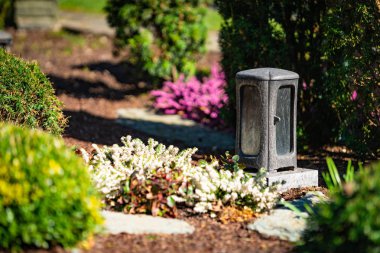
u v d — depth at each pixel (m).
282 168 7.68
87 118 11.39
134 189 6.46
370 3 8.05
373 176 4.83
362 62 8.17
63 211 4.93
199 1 13.49
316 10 9.21
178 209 6.58
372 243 4.77
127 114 12.26
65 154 5.19
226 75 9.92
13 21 21.19
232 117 10.06
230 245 5.65
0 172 4.89
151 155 7.27
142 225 5.93
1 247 4.95
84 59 16.58
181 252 5.42
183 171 6.80
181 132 11.06
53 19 21.06
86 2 27.69
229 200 6.62
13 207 4.83
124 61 14.52
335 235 5.14
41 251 5.00
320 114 9.48
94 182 6.40
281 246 5.63
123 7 13.18
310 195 6.96
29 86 7.83
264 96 7.32
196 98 12.36
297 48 9.46
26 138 5.18
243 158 7.59
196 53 13.77
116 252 5.29
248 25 9.38
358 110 8.40
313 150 9.51
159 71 13.45
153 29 13.92
